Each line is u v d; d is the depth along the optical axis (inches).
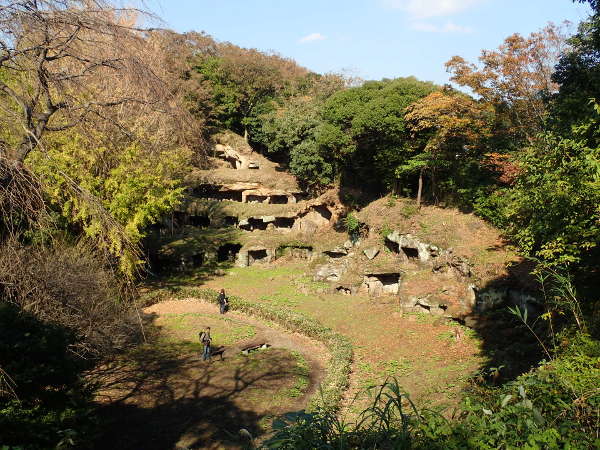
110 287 708.0
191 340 949.2
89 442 404.5
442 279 1023.6
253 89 2167.8
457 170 1198.9
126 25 323.9
